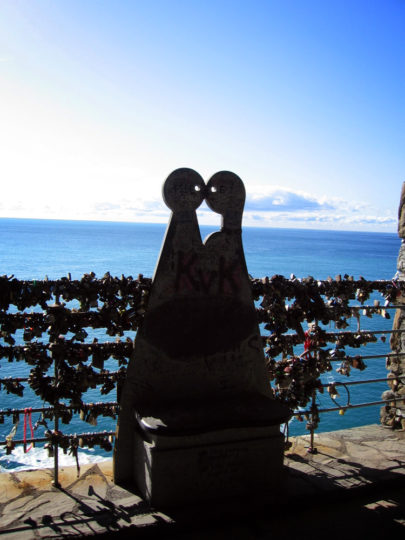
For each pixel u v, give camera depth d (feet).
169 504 12.03
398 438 16.89
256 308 14.61
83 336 12.61
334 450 15.81
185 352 13.33
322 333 15.42
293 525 12.25
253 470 12.71
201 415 12.25
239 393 13.94
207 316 13.50
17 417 12.55
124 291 12.79
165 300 13.03
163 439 11.82
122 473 13.16
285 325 14.87
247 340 13.97
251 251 444.96
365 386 45.96
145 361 12.96
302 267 264.31
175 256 13.06
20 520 11.44
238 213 13.65
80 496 12.51
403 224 17.92
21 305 11.99
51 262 241.76
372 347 60.03
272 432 12.77
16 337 57.82
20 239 508.94
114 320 12.80
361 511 12.93
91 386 12.85
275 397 15.25
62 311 12.28
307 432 37.19
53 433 12.87
